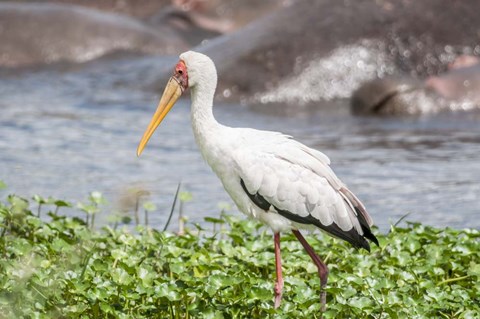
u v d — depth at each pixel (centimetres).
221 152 927
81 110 2081
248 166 912
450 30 2295
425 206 1382
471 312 854
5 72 2467
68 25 2623
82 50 2591
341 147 1775
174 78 966
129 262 941
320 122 2016
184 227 1226
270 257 978
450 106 2083
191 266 940
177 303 845
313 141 1825
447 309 895
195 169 1622
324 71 2223
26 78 2412
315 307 845
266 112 2106
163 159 1689
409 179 1536
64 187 1479
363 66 2234
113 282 866
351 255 1007
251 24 2411
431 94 2097
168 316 861
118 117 2023
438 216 1332
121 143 1798
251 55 2245
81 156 1688
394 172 1584
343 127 1966
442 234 1177
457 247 1008
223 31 2902
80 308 827
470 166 1622
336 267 987
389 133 1905
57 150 1723
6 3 2723
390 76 2145
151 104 2161
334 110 2150
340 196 920
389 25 2283
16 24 2591
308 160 923
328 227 916
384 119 2052
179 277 912
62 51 2577
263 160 914
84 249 998
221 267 934
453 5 2331
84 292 837
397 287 908
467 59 2259
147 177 1556
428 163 1647
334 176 928
